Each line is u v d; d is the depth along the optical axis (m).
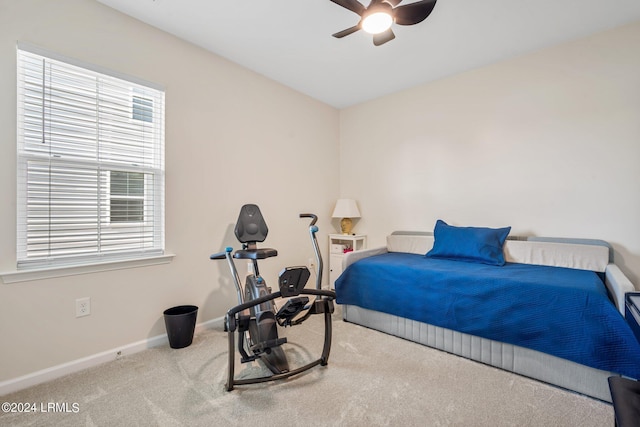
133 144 2.30
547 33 2.49
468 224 3.21
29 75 1.85
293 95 3.59
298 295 2.00
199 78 2.67
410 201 3.64
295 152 3.62
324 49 2.72
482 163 3.11
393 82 3.44
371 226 4.01
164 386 1.82
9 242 1.77
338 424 1.50
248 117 3.08
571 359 1.75
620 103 2.43
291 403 1.66
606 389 1.66
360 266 2.85
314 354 2.25
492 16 2.25
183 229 2.56
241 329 1.98
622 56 2.40
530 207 2.85
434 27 2.38
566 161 2.66
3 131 1.75
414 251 3.43
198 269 2.67
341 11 2.19
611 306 1.67
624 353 1.58
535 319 1.90
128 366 2.05
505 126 2.96
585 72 2.55
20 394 1.73
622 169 2.43
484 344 2.12
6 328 1.75
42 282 1.87
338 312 3.26
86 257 2.08
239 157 3.00
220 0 2.07
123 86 2.24
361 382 1.87
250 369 2.03
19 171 1.82
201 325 2.68
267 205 3.29
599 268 2.39
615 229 2.47
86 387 1.80
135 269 2.27
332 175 4.17
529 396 1.73
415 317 2.44
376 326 2.74
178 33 2.47
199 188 2.68
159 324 2.40
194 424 1.50
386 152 3.84
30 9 1.82
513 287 2.01
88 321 2.04
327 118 4.09
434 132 3.43
